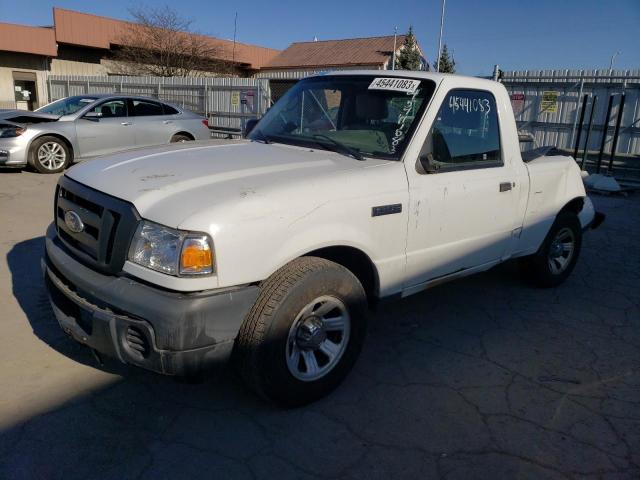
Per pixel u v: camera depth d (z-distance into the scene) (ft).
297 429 9.58
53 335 12.35
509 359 12.62
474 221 12.87
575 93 46.78
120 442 8.98
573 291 17.46
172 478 8.25
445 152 12.12
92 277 9.07
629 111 45.14
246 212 8.70
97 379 10.72
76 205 9.86
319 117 13.08
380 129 11.96
